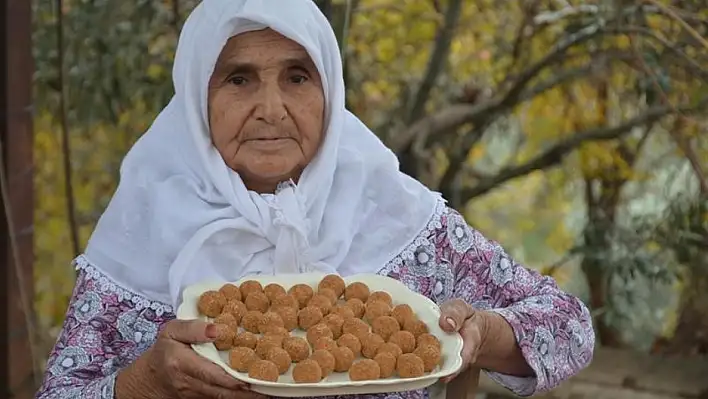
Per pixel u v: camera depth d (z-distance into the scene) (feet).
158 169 5.18
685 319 12.11
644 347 12.50
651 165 12.39
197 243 4.92
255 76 4.96
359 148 5.36
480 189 12.03
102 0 9.55
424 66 11.53
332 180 5.22
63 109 9.44
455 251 5.42
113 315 5.02
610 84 11.46
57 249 11.16
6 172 8.62
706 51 10.80
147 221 5.10
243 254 5.04
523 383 5.25
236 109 4.92
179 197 5.07
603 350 11.62
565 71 11.11
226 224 4.95
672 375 10.93
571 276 13.56
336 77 5.08
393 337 4.58
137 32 9.60
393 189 5.34
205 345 4.37
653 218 11.98
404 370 4.31
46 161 10.66
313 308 4.74
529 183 13.82
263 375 4.21
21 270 8.79
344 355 4.38
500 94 11.51
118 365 4.97
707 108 10.96
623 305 12.01
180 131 5.15
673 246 11.43
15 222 8.76
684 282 12.00
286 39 4.90
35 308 10.37
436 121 11.23
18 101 8.59
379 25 11.36
